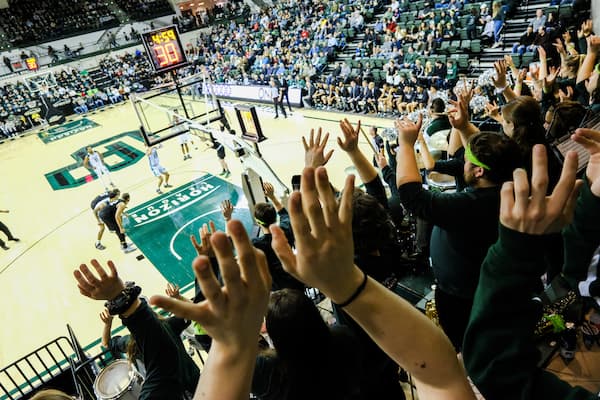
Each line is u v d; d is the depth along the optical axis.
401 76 14.36
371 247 2.08
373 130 6.40
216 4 33.62
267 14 27.20
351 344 1.60
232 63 24.50
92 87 27.86
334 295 0.89
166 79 27.48
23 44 28.09
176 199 11.75
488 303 0.92
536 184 0.81
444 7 15.99
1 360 7.04
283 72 19.88
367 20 19.58
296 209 0.80
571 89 4.23
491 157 1.88
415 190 1.95
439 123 4.60
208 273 0.74
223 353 0.79
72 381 5.27
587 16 11.88
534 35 12.29
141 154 16.19
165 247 9.56
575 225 1.13
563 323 2.97
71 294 8.55
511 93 3.92
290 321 1.43
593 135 1.09
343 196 0.85
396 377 1.88
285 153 13.15
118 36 30.83
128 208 11.75
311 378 1.46
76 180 14.84
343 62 18.25
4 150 21.50
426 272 3.87
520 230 0.85
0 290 9.15
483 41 14.26
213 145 12.27
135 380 3.76
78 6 30.52
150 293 8.15
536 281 0.90
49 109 24.95
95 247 10.10
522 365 0.90
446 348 0.96
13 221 12.45
